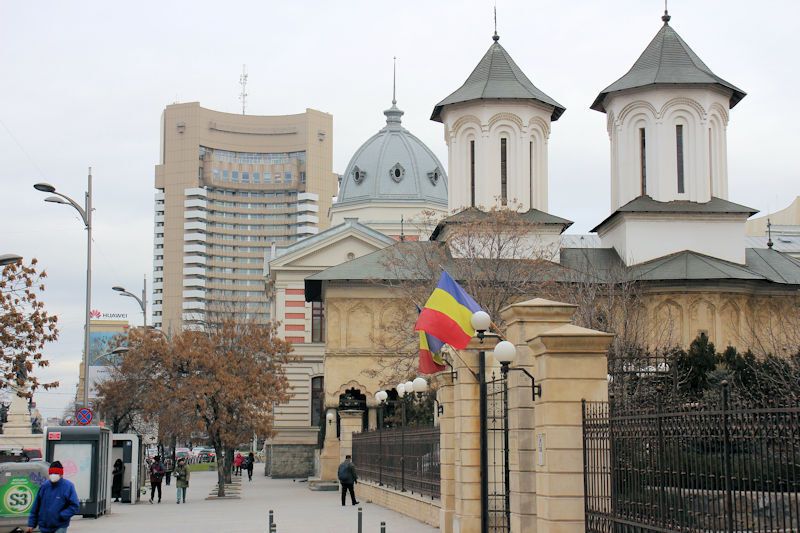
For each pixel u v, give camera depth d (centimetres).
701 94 5794
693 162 5803
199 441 5819
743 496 1343
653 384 3162
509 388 2156
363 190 8988
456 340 2425
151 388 5988
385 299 5916
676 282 5466
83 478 3659
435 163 9112
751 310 5619
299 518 3566
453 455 2841
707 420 1354
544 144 6091
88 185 4197
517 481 2075
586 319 4434
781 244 7981
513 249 5381
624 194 5912
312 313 7569
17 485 2827
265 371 5653
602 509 1753
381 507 4138
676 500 1453
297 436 7444
